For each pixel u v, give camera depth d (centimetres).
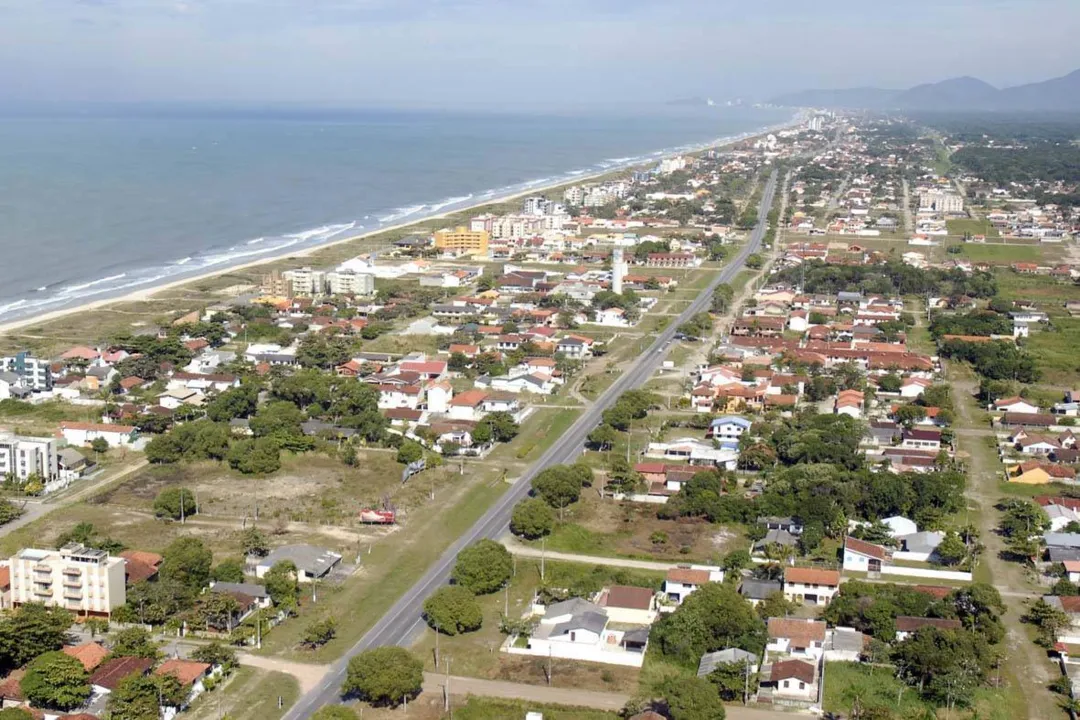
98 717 13412
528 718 13450
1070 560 18250
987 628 15775
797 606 16875
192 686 14038
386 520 19988
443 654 15350
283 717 13625
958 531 19788
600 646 15475
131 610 16100
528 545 19188
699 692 13550
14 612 16050
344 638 15712
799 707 14088
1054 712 14038
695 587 17112
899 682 14638
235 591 16712
